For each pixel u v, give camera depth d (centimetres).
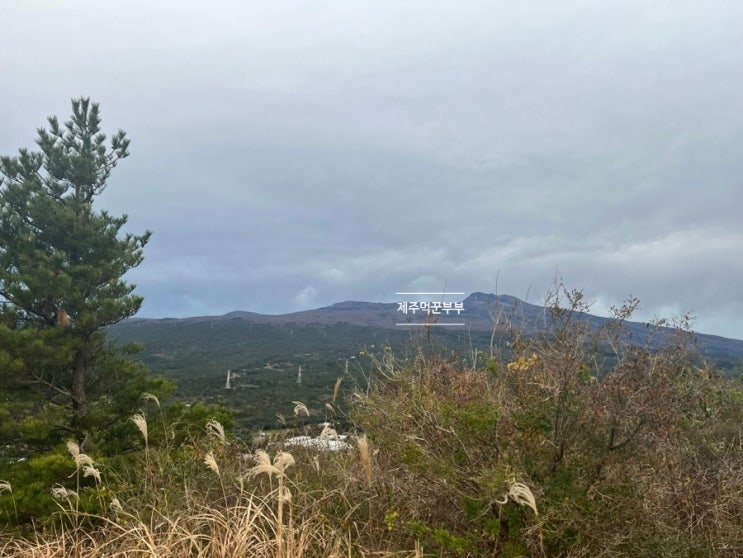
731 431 572
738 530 439
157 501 593
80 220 1494
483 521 427
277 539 430
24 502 830
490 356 532
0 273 1389
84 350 1398
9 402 1296
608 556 394
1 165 1516
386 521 460
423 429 475
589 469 411
